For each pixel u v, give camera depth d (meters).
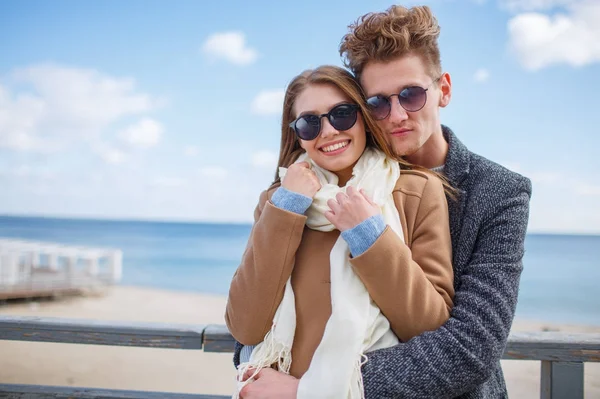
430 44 1.45
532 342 1.66
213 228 79.12
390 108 1.44
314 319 1.32
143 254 43.91
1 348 9.66
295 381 1.24
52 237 60.50
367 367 1.19
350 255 1.32
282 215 1.32
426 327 1.22
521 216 1.34
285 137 1.65
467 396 1.28
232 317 1.39
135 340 1.85
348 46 1.53
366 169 1.42
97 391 1.84
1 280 16.59
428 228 1.35
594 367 9.08
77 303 18.33
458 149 1.54
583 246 53.47
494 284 1.25
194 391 7.27
